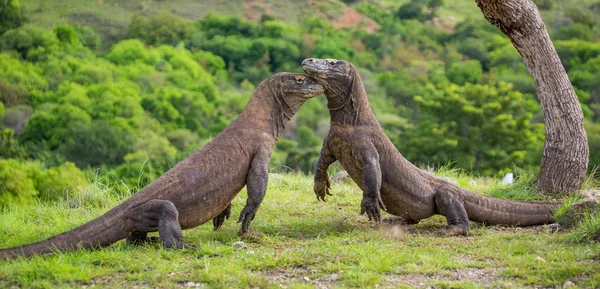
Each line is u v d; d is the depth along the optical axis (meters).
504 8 35.62
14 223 33.25
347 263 24.77
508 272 23.81
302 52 170.38
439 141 120.88
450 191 31.56
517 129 122.56
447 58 173.88
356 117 31.06
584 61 154.12
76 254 25.36
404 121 140.50
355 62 170.88
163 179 27.44
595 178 38.88
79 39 170.62
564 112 36.12
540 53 36.03
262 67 163.88
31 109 141.00
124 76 150.50
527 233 30.25
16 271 23.69
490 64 168.75
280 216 34.41
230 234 29.41
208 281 22.97
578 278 22.94
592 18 180.75
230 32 175.50
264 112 29.80
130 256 25.48
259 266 24.41
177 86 148.25
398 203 31.73
